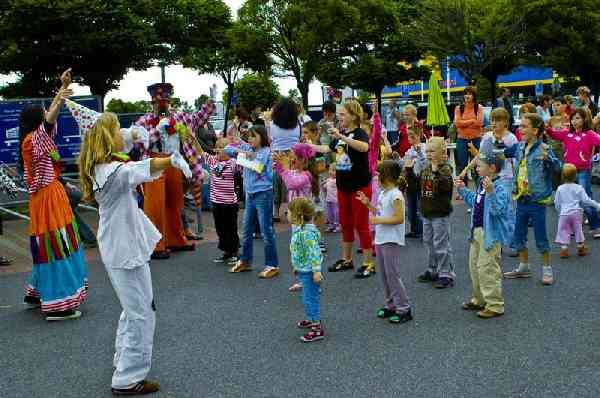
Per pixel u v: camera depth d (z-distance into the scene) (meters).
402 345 5.47
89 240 10.05
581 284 7.04
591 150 9.36
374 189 8.30
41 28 17.73
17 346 5.88
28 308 7.10
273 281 7.75
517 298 6.64
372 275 7.77
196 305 6.89
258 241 10.17
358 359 5.20
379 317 6.23
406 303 6.07
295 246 5.70
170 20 20.94
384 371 4.94
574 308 6.22
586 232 9.73
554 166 7.01
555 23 32.50
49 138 6.62
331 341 5.64
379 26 32.16
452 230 10.08
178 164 4.61
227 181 8.73
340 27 29.20
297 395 4.59
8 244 10.54
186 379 4.95
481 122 12.25
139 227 4.72
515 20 31.72
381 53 33.62
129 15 18.44
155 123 9.23
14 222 12.60
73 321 6.55
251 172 7.91
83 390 4.87
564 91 39.97
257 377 4.94
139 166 4.60
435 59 34.22
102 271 8.58
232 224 8.80
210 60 29.41
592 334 5.52
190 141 7.47
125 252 4.61
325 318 6.27
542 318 5.98
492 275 6.05
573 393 4.42
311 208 5.71
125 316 4.99
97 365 5.36
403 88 54.72
